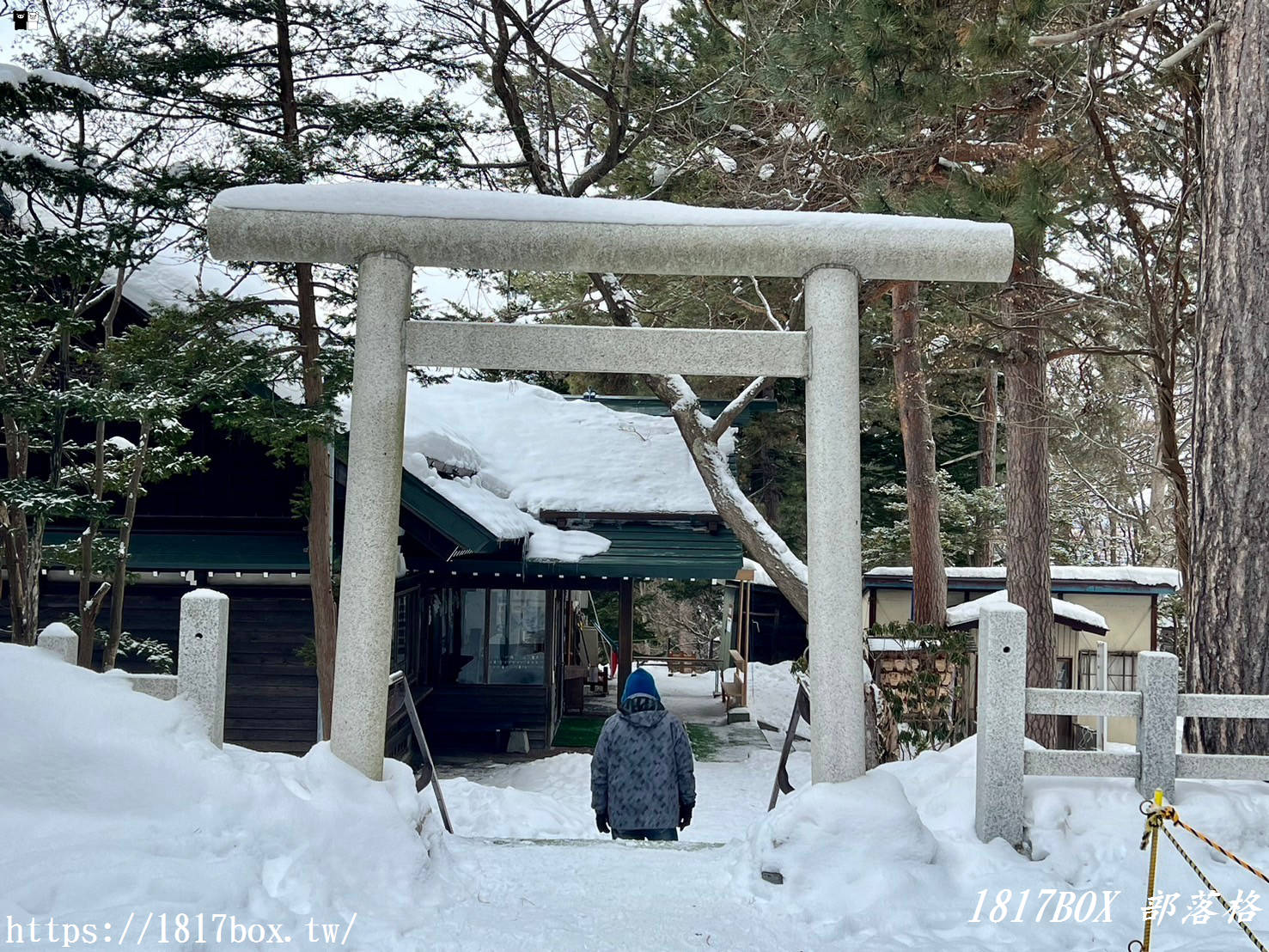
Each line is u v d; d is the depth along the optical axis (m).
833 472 5.56
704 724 17.11
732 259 5.64
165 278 12.69
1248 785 5.54
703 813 10.96
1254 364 6.61
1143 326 11.55
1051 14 8.31
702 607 31.31
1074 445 18.12
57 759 4.56
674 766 6.43
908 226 5.65
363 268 5.62
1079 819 5.24
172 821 4.42
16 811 4.11
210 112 11.45
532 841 5.93
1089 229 11.45
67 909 3.70
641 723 6.41
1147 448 22.67
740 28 13.23
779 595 26.20
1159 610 19.98
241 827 4.54
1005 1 8.69
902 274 5.71
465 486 13.88
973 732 14.58
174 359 10.24
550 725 15.12
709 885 5.05
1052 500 25.58
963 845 5.15
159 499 12.95
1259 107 6.70
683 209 5.70
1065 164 9.18
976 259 5.64
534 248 5.60
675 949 4.21
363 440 5.54
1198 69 9.32
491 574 14.91
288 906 4.25
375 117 11.05
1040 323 12.31
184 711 5.22
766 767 13.73
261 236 5.55
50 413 9.64
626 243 5.60
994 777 5.24
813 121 11.24
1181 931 4.50
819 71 9.20
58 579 13.01
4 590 13.05
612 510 15.52
